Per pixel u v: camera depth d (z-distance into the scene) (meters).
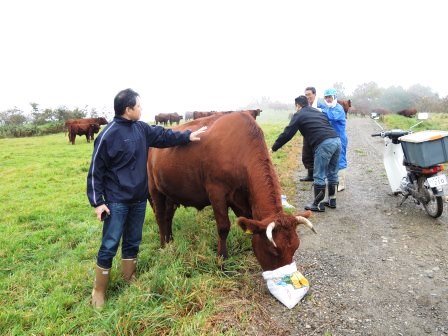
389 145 6.40
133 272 4.05
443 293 3.62
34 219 6.79
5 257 5.02
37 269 4.55
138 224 3.85
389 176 6.45
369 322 3.26
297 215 3.38
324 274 4.11
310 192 7.25
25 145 20.94
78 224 6.29
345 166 6.77
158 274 3.79
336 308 3.47
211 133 4.16
